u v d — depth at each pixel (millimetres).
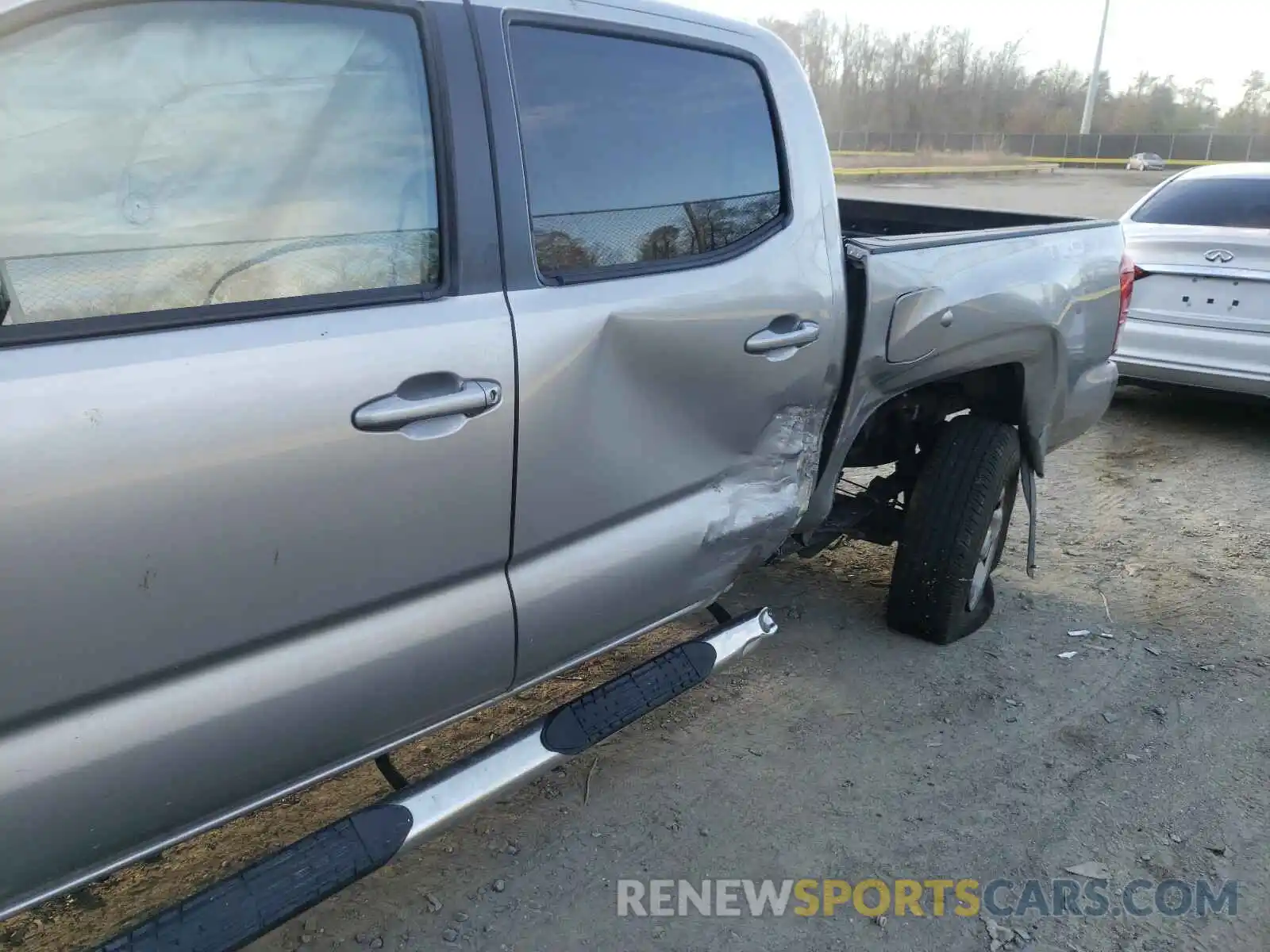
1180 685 3291
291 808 2566
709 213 2352
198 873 2328
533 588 2061
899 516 3541
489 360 1831
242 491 1539
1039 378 3436
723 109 2406
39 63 1429
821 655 3426
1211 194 6188
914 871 2445
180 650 1545
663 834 2553
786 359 2484
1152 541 4496
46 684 1415
